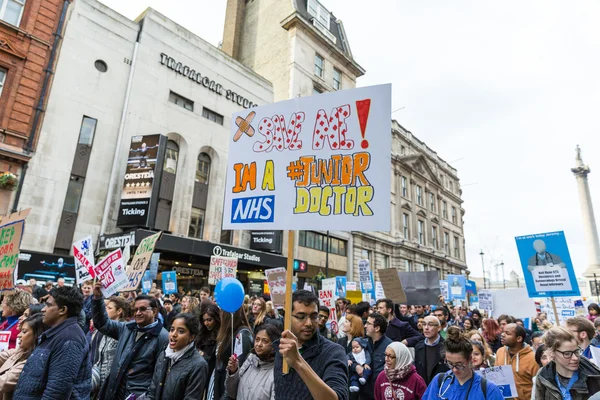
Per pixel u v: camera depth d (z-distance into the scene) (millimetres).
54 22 15453
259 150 3062
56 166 14711
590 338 4098
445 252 39469
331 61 29891
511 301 7547
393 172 33844
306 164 2820
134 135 17312
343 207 2609
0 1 14195
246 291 20875
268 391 2898
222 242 20312
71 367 2865
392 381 3799
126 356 3889
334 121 2793
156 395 3318
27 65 14461
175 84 19406
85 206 15352
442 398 3148
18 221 5188
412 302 10039
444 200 42438
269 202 2891
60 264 14023
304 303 2441
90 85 16250
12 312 4973
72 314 3131
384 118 2633
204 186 20172
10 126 13766
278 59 27734
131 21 18297
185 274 18516
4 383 3213
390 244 31625
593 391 2922
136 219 15352
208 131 20484
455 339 3156
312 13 29312
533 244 6297
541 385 3195
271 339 3098
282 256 21234
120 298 4867
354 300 10773
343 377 2221
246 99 22984
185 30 20375
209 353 4270
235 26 30969
